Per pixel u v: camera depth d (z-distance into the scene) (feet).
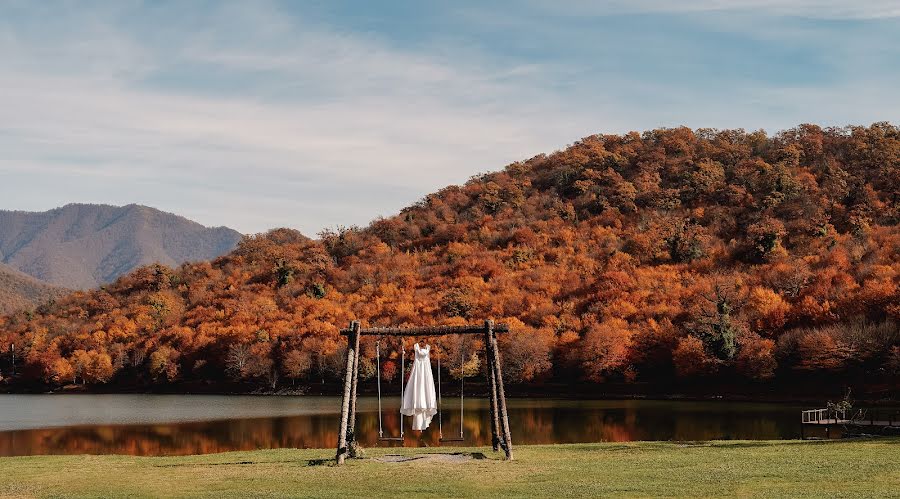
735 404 298.15
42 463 118.73
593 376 366.43
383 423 228.84
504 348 382.83
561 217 643.04
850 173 592.19
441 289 494.18
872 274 378.73
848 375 320.50
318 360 416.87
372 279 546.67
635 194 646.74
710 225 559.38
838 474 83.25
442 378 387.96
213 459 122.21
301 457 120.26
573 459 105.81
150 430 225.35
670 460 101.65
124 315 571.28
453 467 98.07
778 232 489.26
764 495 73.00
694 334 360.69
